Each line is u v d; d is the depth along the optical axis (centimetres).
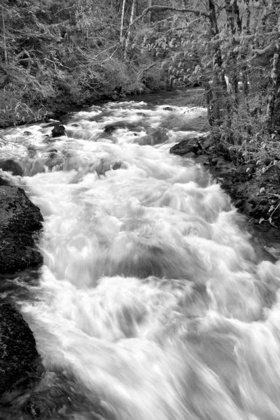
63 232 616
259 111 747
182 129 1148
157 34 767
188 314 500
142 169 860
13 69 1125
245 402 420
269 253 627
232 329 488
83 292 513
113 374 395
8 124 1136
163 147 1003
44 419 329
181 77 796
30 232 596
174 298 519
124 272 562
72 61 1525
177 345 454
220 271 579
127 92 1858
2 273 521
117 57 1611
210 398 407
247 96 749
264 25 652
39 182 795
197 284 548
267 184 707
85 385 375
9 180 779
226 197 751
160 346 448
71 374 382
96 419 342
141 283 541
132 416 362
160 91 1994
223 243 641
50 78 1308
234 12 701
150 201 741
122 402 371
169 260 584
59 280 532
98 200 724
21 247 549
